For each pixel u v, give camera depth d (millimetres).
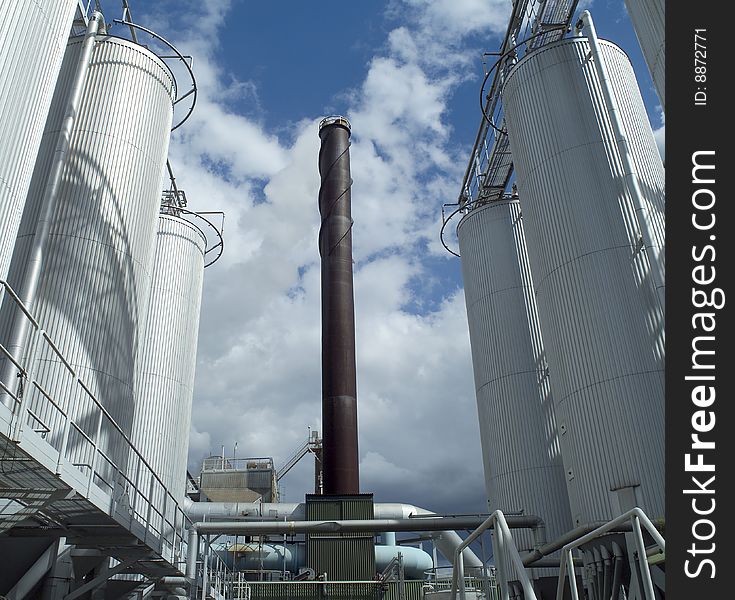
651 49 21172
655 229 27250
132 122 26250
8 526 15070
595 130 29609
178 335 39156
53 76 17375
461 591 10641
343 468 45250
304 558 44344
